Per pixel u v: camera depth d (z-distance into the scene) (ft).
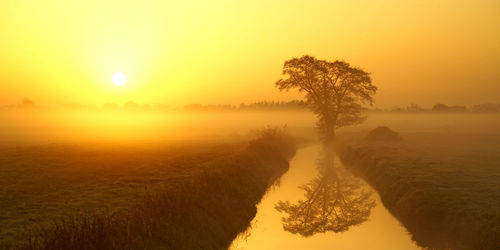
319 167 154.92
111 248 43.78
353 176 133.80
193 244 55.57
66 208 68.54
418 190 81.82
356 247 66.85
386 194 96.63
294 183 122.83
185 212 60.75
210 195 73.41
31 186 86.58
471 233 57.82
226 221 70.74
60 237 42.70
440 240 63.82
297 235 73.36
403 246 66.39
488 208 64.69
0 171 103.24
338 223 81.10
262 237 72.02
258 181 109.81
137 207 61.36
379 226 77.71
